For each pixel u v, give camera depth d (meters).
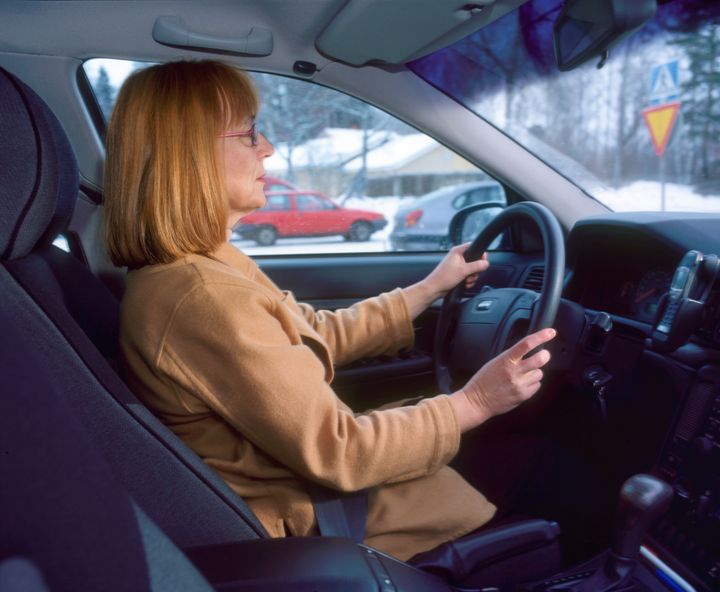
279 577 0.69
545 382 1.30
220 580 0.68
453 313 1.40
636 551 1.09
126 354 0.88
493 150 1.72
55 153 0.75
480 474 1.46
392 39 1.41
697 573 1.13
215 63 0.94
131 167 0.86
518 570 1.00
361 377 1.69
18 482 0.44
